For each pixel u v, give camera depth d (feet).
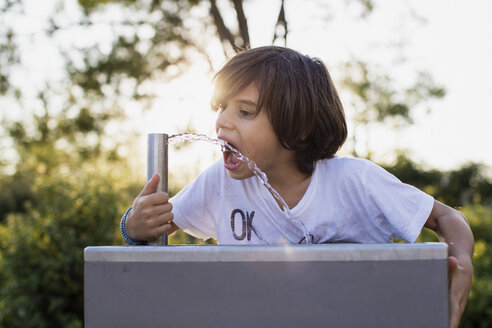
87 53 15.80
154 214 3.39
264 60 3.95
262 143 3.83
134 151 22.36
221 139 3.78
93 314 2.66
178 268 2.59
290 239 4.22
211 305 2.55
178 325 2.58
